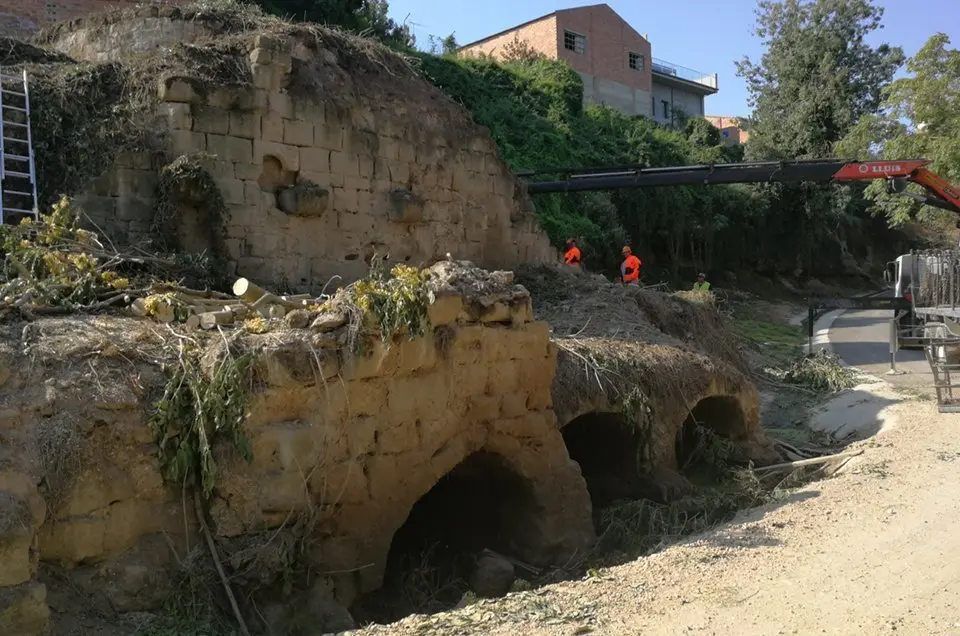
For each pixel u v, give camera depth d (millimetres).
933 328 17516
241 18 14992
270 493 7027
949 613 6137
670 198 34281
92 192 11406
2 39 13172
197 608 6551
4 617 5492
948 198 21266
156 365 6984
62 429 6176
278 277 12859
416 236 15203
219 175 12344
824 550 7863
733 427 13391
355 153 14109
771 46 45812
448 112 16422
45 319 7348
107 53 14727
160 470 6629
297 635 6965
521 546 9664
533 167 28984
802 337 27000
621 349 11953
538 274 17422
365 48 15648
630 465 11570
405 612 8258
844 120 41250
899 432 13266
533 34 42719
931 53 28219
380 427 7926
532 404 9633
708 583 7125
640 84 46719
